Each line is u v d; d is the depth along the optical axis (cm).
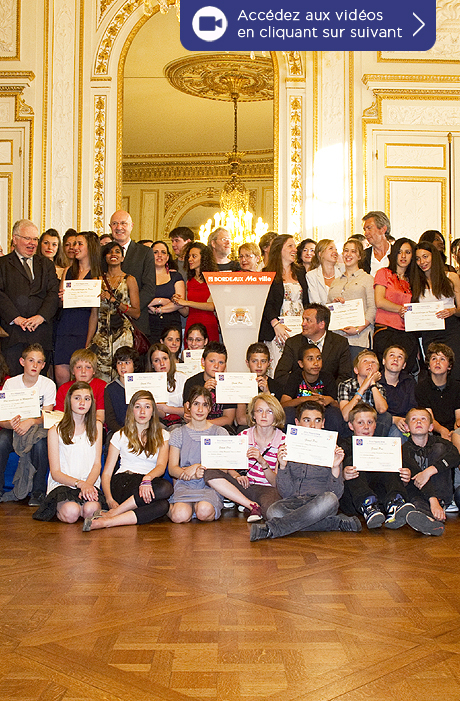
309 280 605
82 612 280
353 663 233
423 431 471
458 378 539
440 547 391
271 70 1270
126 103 1439
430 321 544
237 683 219
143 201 1722
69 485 470
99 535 418
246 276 521
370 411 468
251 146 1673
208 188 1703
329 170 942
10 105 938
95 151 948
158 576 329
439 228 937
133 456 477
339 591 307
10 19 948
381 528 446
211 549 384
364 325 559
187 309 643
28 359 533
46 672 227
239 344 524
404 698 210
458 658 237
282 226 948
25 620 271
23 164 936
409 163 940
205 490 474
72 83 952
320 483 448
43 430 521
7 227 932
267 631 260
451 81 938
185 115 1501
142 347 573
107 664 232
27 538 408
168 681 221
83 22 956
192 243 638
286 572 337
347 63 947
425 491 455
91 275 581
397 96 939
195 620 271
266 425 474
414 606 288
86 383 484
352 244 584
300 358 543
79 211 939
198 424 491
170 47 1177
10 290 577
